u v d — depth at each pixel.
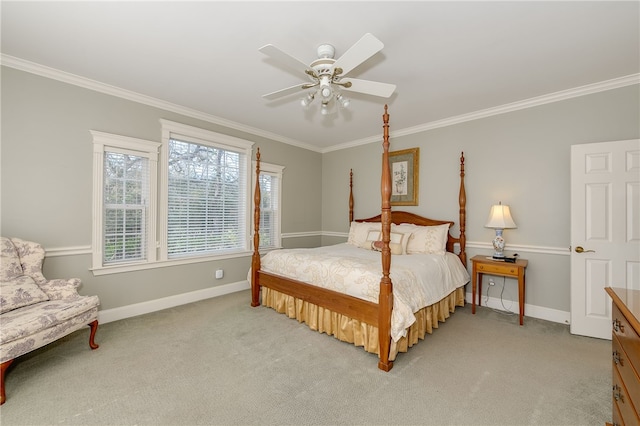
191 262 3.71
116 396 1.79
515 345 2.53
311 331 2.80
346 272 2.57
